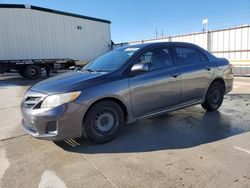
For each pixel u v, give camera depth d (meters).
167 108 4.42
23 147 3.76
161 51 4.43
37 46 18.25
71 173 2.92
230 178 2.66
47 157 3.38
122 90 3.76
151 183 2.62
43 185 2.69
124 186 2.59
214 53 15.25
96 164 3.12
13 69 15.17
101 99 3.63
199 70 4.84
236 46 13.90
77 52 20.67
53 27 18.92
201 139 3.80
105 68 4.14
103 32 22.42
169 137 3.93
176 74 4.43
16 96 8.62
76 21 20.30
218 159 3.11
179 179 2.68
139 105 4.01
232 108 5.70
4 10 16.66
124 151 3.47
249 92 7.87
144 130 4.29
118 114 3.84
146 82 4.02
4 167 3.13
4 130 4.65
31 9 17.62
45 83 3.82
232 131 4.12
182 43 4.84
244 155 3.20
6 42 16.98
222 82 5.44
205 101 5.21
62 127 3.34
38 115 3.35
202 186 2.53
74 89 3.42
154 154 3.33
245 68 13.47
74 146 3.71
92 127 3.61
